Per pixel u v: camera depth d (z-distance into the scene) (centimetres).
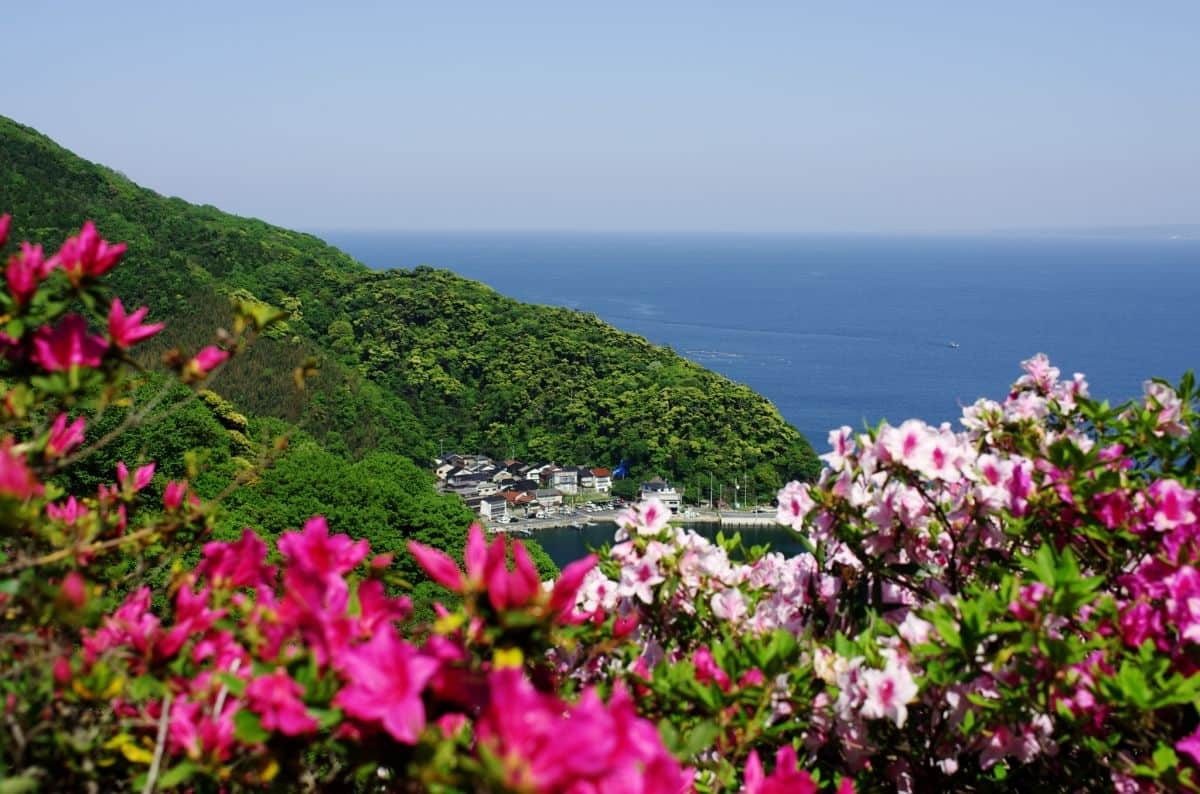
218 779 230
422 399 8700
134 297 6475
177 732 232
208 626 266
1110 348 15100
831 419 11369
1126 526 346
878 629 353
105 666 239
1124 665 276
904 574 392
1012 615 293
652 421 8231
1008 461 378
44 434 283
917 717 345
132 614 276
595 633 327
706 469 7769
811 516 387
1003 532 388
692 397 8344
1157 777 267
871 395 12975
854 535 386
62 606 224
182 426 2689
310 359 321
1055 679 287
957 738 341
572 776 159
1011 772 356
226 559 295
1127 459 398
